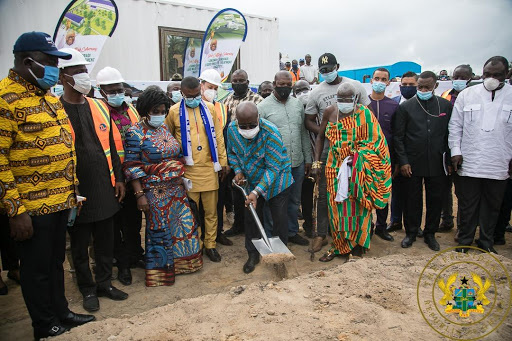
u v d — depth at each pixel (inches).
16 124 90.3
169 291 137.9
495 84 148.5
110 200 123.3
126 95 207.2
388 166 154.4
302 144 178.5
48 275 103.3
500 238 180.2
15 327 117.1
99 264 130.3
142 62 292.7
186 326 97.0
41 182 96.8
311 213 190.4
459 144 162.2
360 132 151.6
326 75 169.9
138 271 157.4
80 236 120.6
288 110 170.9
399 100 308.3
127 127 142.2
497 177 154.0
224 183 178.4
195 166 153.5
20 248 99.5
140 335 93.7
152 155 136.6
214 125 159.5
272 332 90.6
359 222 154.6
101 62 277.0
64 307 113.1
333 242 163.2
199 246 153.3
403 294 108.7
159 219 139.3
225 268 157.1
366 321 95.3
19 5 241.9
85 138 116.3
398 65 404.8
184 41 312.3
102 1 225.3
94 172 118.2
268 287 117.9
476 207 163.9
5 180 88.8
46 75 92.8
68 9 216.1
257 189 141.4
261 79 361.4
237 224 197.6
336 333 89.7
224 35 276.5
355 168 150.6
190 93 147.6
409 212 176.1
